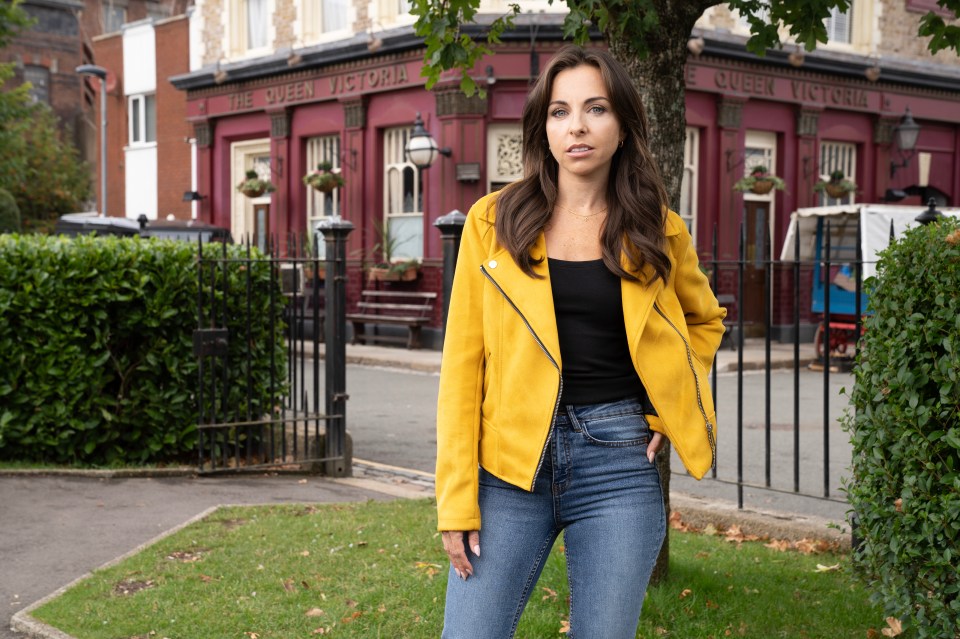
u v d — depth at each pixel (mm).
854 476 3609
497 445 2260
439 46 4672
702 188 16891
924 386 3119
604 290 2283
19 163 23078
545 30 15219
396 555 4531
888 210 13461
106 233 15328
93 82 24000
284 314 7445
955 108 19781
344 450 6824
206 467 6695
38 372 6402
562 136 2299
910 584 3230
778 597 4031
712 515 5320
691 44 15844
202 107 20500
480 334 2322
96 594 4020
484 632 2264
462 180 15820
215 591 4047
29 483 5980
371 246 17609
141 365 6645
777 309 17625
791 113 17766
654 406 2271
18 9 18953
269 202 19922
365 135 17547
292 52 18281
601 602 2230
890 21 18641
